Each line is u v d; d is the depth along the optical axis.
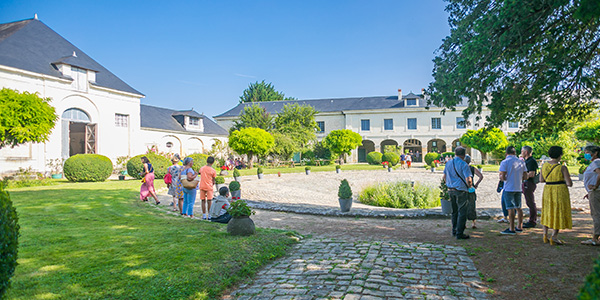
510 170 5.44
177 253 4.31
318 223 7.20
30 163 17.98
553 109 5.95
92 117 21.92
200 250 4.44
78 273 3.60
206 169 7.34
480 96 5.11
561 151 4.53
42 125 13.48
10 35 19.42
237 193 10.23
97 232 5.47
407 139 39.69
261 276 3.83
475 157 37.31
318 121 43.09
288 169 25.86
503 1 4.50
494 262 4.02
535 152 23.58
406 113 39.78
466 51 4.66
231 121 45.03
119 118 24.11
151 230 5.67
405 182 12.34
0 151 16.75
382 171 24.86
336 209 8.75
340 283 3.50
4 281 2.16
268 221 7.48
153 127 27.83
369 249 4.80
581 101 6.03
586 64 5.59
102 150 22.53
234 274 3.79
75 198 9.42
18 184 13.32
